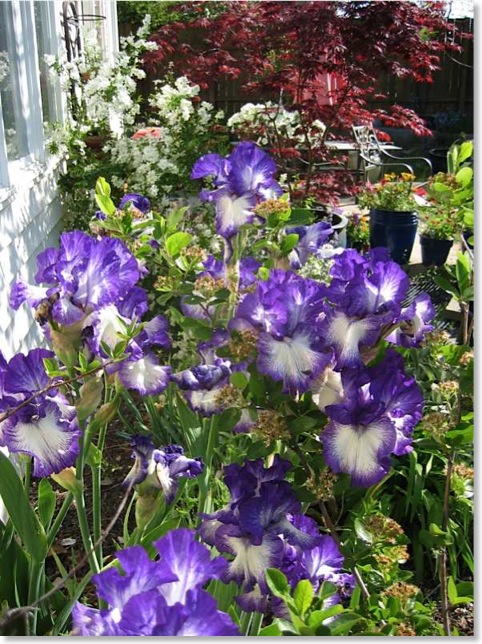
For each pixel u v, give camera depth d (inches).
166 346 48.8
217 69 157.9
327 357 39.0
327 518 41.9
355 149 204.2
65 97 134.6
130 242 59.6
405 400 38.8
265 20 146.0
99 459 46.6
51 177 113.9
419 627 41.3
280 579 31.5
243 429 45.3
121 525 68.5
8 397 39.4
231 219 50.1
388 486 69.3
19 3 92.4
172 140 125.4
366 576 46.8
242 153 49.9
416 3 153.9
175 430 74.4
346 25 140.7
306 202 135.9
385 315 38.7
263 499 36.3
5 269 77.0
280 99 149.6
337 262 40.8
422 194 171.2
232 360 41.3
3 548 46.9
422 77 156.0
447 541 45.7
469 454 62.8
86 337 40.5
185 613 24.7
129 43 145.0
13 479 43.5
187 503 60.4
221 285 50.5
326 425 40.4
